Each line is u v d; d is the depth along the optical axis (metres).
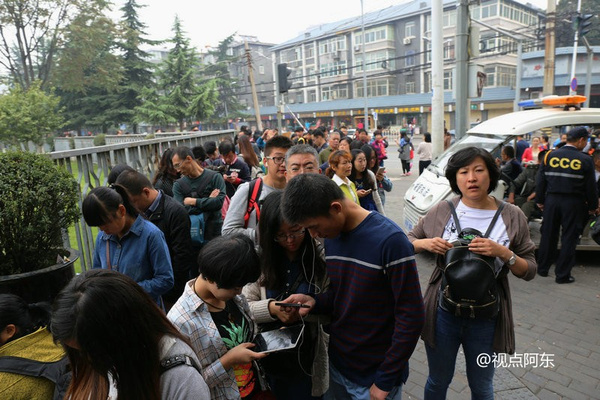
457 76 7.71
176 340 1.27
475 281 1.99
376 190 4.74
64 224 2.88
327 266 1.90
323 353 2.08
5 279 2.53
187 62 29.44
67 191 2.87
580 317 4.11
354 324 1.85
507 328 2.17
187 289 1.73
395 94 46.69
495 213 2.23
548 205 4.89
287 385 2.08
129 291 1.14
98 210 2.24
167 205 2.96
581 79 34.19
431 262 5.67
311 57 53.72
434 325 2.29
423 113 43.34
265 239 1.98
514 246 2.19
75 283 1.14
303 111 52.84
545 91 19.44
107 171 4.96
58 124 18.19
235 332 1.79
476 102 39.78
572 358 3.42
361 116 47.31
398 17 43.94
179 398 1.18
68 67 26.73
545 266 5.11
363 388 1.87
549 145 7.38
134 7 32.09
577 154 4.63
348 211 1.76
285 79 9.96
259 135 14.61
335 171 4.08
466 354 2.29
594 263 5.57
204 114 29.17
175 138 7.38
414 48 43.97
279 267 2.06
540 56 35.31
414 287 1.69
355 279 1.77
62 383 1.72
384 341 1.83
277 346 1.84
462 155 2.20
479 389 2.30
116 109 31.55
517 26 40.28
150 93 29.36
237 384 1.86
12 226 2.61
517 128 5.71
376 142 13.94
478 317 2.06
